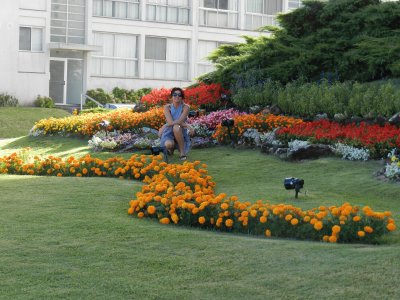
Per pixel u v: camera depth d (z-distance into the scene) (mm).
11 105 33156
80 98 35844
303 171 11773
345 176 11180
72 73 35844
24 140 19312
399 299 5039
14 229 7273
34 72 34344
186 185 9859
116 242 6738
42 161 12391
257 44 19734
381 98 14328
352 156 12141
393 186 10289
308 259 6039
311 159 12547
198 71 39188
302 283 5410
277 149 13188
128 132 16969
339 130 13250
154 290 5336
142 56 37438
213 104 18375
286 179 9344
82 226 7395
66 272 5781
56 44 34250
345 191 10320
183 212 7797
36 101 33719
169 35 38062
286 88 16703
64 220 7695
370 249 6355
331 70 17594
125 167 11383
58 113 30734
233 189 10406
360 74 16984
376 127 13125
